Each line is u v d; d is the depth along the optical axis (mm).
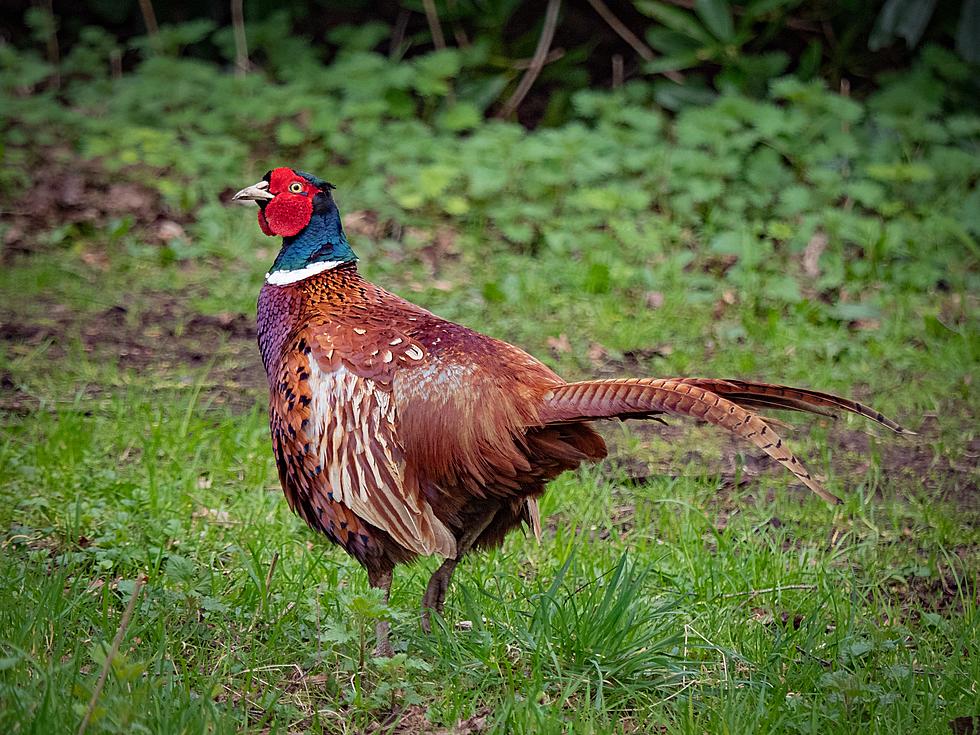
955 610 7637
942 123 15906
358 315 6730
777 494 9078
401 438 6355
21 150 15484
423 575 7535
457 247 13805
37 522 7930
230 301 12375
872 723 6020
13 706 5445
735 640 6930
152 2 18391
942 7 16594
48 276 12586
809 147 14719
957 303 12945
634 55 18031
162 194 14711
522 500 6621
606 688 6355
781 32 17562
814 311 12320
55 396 10055
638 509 8758
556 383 6355
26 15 17938
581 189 14172
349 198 14664
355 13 18547
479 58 16750
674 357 11328
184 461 8922
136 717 5477
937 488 9352
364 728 6062
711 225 13898
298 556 7766
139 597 6859
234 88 15969
